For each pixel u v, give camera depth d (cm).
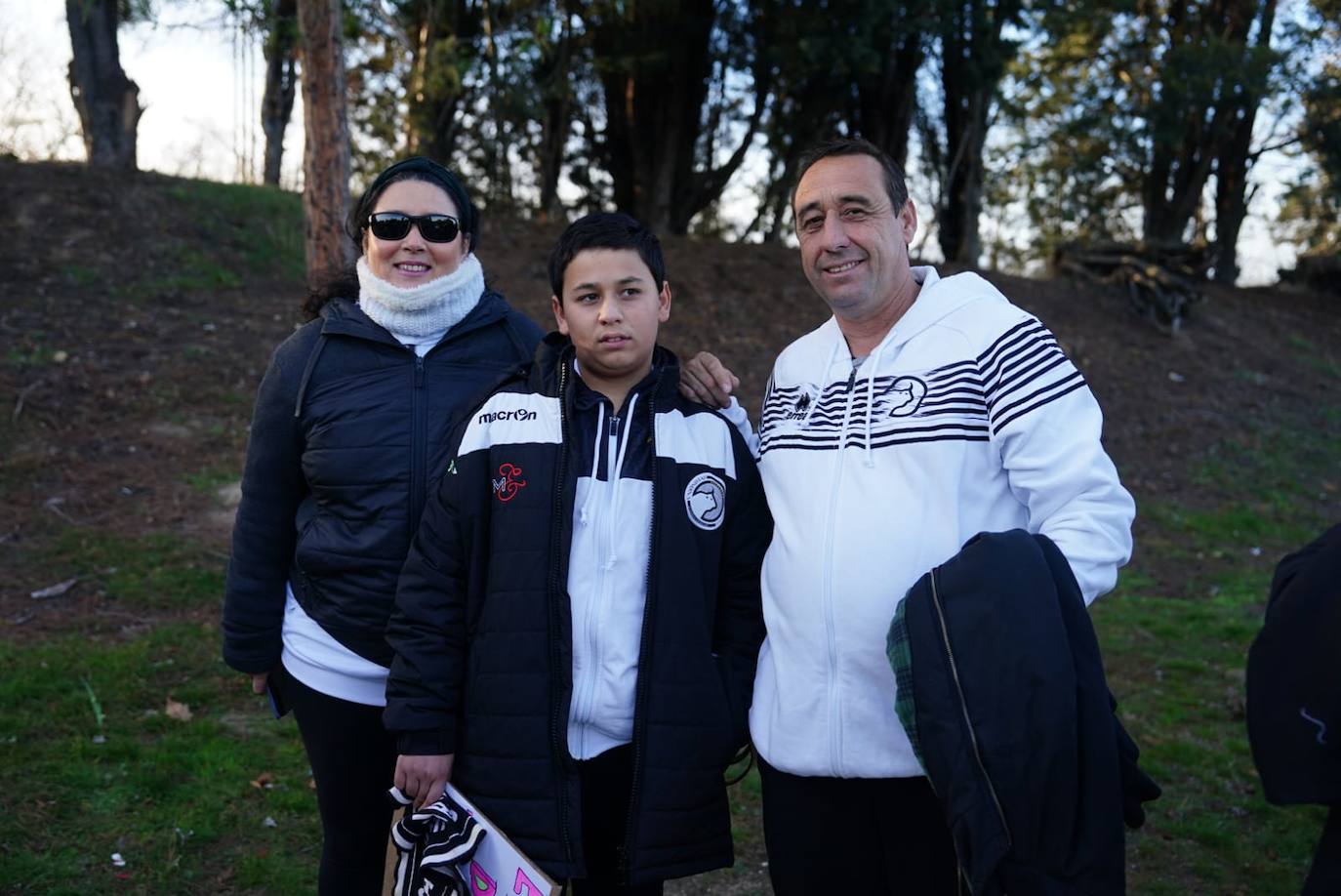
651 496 209
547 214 1502
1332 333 1658
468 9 1227
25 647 450
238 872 313
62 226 949
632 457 211
